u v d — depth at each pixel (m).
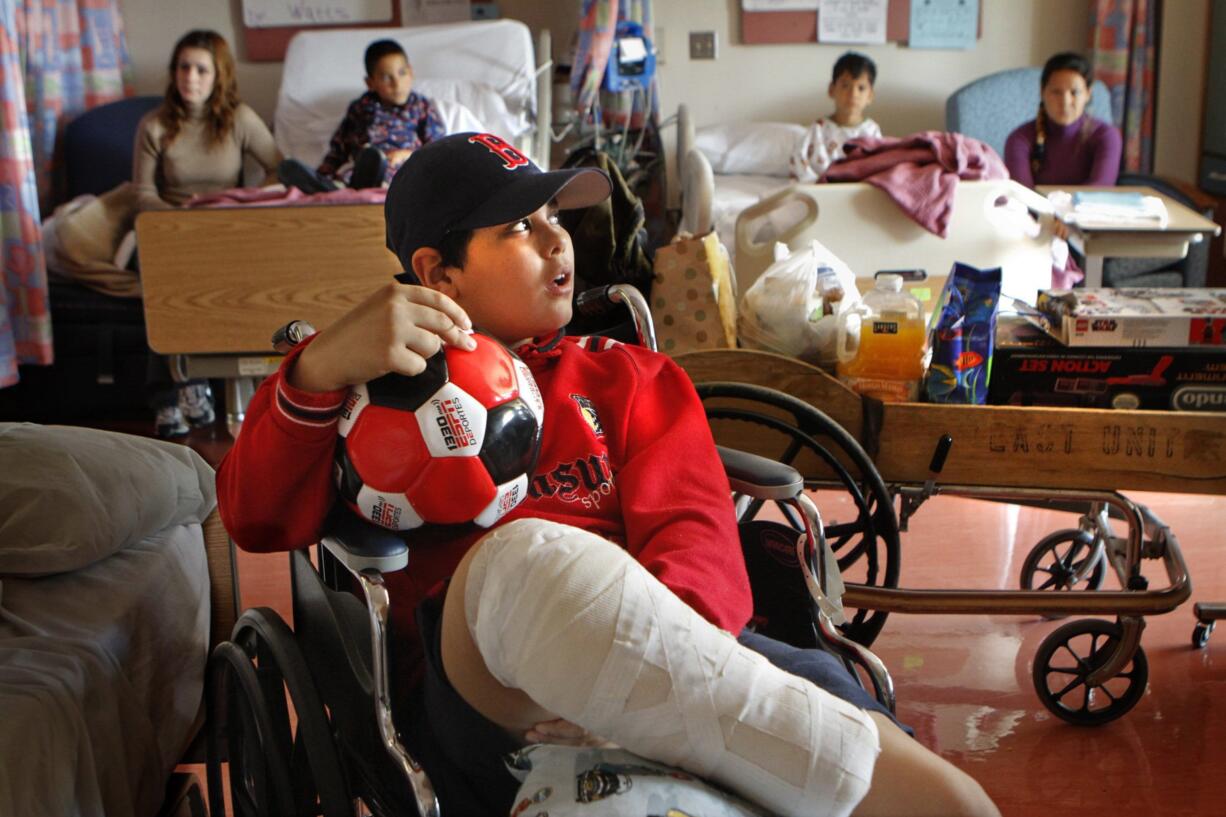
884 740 1.01
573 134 5.09
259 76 5.14
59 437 1.58
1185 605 2.54
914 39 5.15
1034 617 2.54
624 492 1.27
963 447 1.97
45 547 1.42
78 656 1.33
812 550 1.40
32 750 1.18
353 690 1.24
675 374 1.39
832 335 2.09
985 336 1.96
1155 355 1.93
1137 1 4.93
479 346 1.16
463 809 1.16
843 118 4.69
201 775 1.83
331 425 1.15
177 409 3.89
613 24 4.62
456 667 1.06
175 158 4.31
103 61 4.85
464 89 4.57
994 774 1.95
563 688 0.96
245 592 2.72
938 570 2.72
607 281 2.26
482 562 1.02
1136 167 5.09
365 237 3.31
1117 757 2.00
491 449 1.14
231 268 3.34
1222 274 4.97
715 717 0.96
